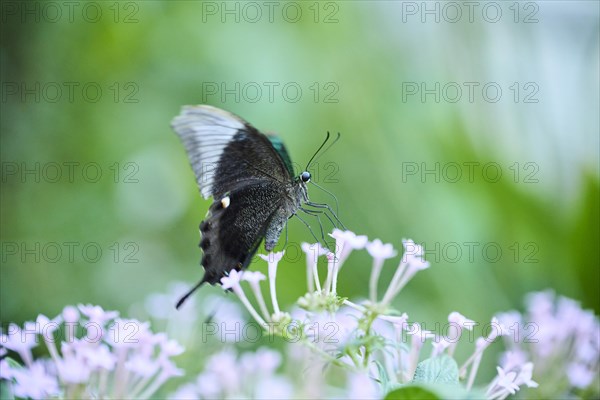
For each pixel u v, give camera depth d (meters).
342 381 0.63
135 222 0.89
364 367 0.53
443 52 0.93
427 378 0.53
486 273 0.82
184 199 0.91
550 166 0.84
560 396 0.61
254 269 0.77
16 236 0.82
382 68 0.97
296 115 0.91
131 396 0.56
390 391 0.51
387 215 0.88
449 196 0.86
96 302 0.82
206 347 0.62
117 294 0.83
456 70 0.91
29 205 0.84
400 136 0.92
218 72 0.91
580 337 0.62
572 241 0.79
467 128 0.88
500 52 0.90
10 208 0.83
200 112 0.59
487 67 0.90
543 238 0.81
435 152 0.88
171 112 0.92
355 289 0.82
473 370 0.55
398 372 0.54
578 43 0.91
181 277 0.87
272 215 0.60
